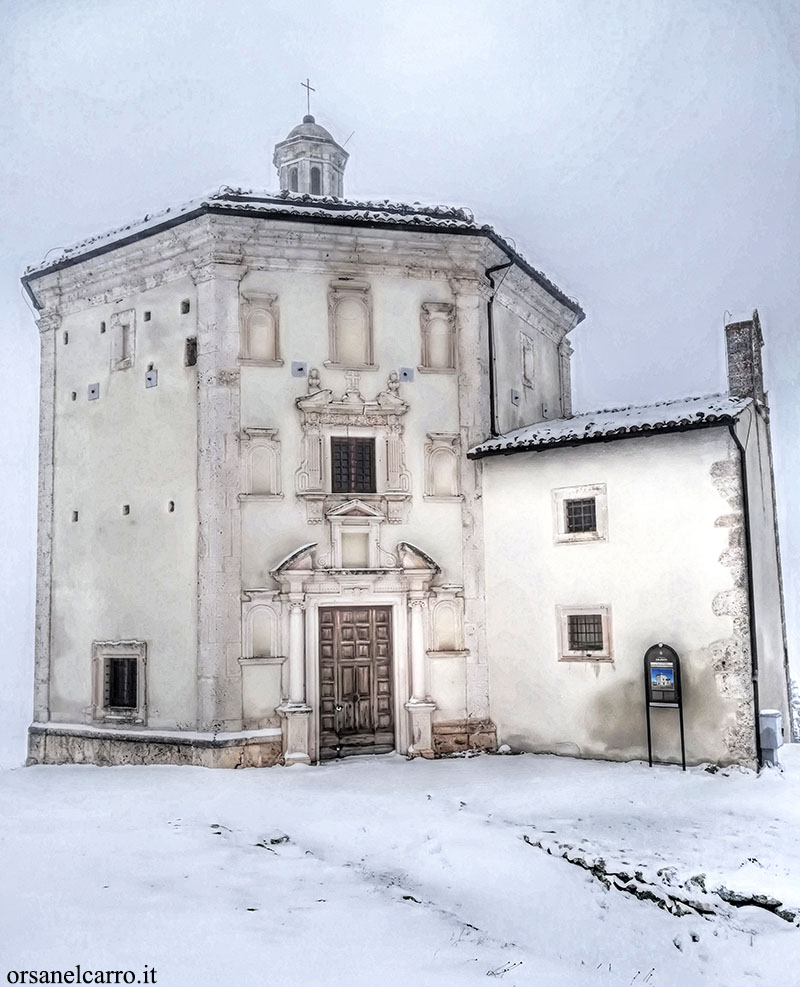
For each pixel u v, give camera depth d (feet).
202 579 58.44
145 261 64.18
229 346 60.49
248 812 44.09
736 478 55.42
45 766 59.93
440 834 40.34
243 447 59.93
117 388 65.05
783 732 64.39
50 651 66.03
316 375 61.72
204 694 57.36
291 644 58.49
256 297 61.57
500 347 69.82
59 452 67.82
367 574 60.18
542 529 61.77
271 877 33.17
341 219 61.67
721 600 55.01
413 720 60.03
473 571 63.36
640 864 34.86
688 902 32.01
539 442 61.31
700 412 56.29
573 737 59.21
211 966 24.44
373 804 45.96
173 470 61.26
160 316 63.62
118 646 61.82
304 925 28.17
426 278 65.51
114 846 36.32
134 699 61.36
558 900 33.47
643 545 57.88
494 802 46.50
